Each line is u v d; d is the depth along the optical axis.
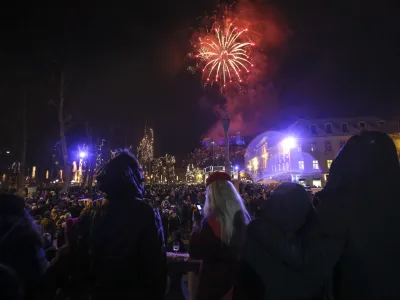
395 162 1.98
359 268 1.80
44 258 2.37
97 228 2.36
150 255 2.32
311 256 1.91
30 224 2.38
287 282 1.96
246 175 92.12
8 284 1.90
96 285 2.27
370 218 1.83
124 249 2.28
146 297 2.27
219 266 2.73
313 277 1.90
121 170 2.51
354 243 1.83
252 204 13.06
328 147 58.84
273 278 2.01
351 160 2.03
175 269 3.13
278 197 2.12
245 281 2.20
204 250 2.79
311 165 58.53
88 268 2.35
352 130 59.22
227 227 2.80
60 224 10.07
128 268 2.28
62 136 32.44
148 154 69.00
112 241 2.29
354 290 1.80
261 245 2.11
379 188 1.89
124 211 2.39
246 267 2.20
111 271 2.26
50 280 2.28
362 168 1.96
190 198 22.06
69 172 32.31
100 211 2.46
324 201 2.09
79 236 2.40
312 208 2.21
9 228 2.22
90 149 47.19
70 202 15.66
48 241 4.50
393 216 1.82
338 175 2.08
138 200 2.52
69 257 2.37
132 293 2.24
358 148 2.02
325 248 1.88
